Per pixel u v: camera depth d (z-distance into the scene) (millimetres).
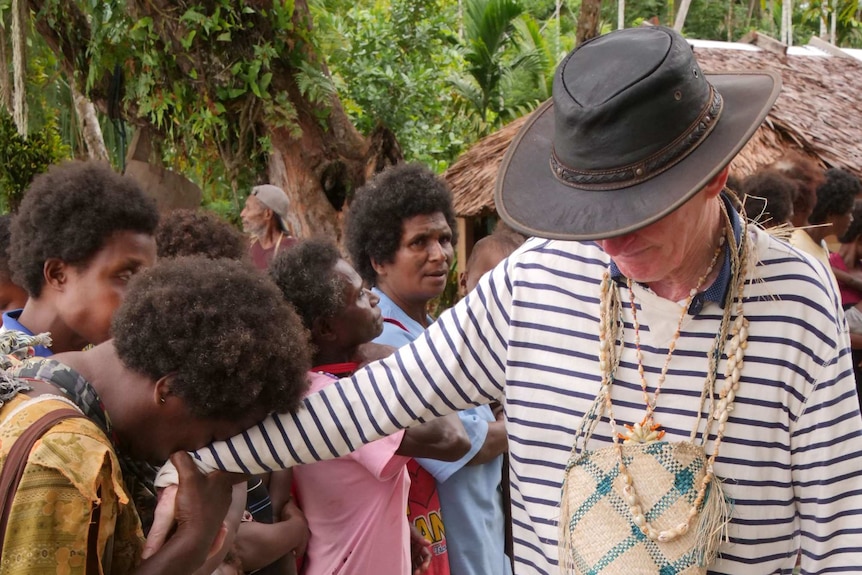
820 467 1420
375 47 7148
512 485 1644
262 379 1462
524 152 1508
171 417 1447
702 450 1420
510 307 1580
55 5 5641
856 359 4395
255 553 1843
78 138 7664
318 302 2152
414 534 2236
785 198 3766
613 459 1451
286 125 5344
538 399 1554
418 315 2787
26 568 1209
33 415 1270
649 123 1270
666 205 1251
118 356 1440
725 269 1432
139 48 5398
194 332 1406
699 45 8352
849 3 6809
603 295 1501
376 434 1631
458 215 7125
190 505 1467
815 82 7961
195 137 5719
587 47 1379
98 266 1874
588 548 1438
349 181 5758
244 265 1610
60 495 1232
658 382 1470
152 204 1987
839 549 1430
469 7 10797
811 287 1420
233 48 5305
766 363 1415
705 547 1395
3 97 5516
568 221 1313
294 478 2105
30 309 1949
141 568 1381
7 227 2529
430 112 7688
